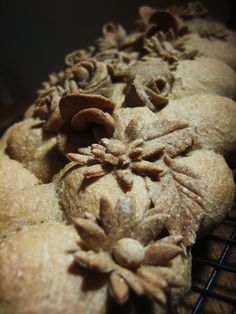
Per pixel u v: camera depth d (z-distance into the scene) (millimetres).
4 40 465
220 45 279
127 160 155
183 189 158
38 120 213
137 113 185
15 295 122
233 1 390
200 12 331
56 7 451
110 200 147
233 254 186
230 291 168
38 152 194
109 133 171
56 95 205
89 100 173
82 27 466
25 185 185
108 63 241
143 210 147
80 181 156
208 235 181
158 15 279
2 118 380
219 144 189
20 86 494
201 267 182
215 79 225
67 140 182
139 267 129
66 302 123
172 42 267
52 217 158
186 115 192
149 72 215
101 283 130
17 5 446
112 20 461
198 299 155
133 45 284
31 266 126
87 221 131
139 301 134
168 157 163
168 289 132
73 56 276
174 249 131
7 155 207
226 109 197
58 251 132
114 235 133
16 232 145
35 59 483
